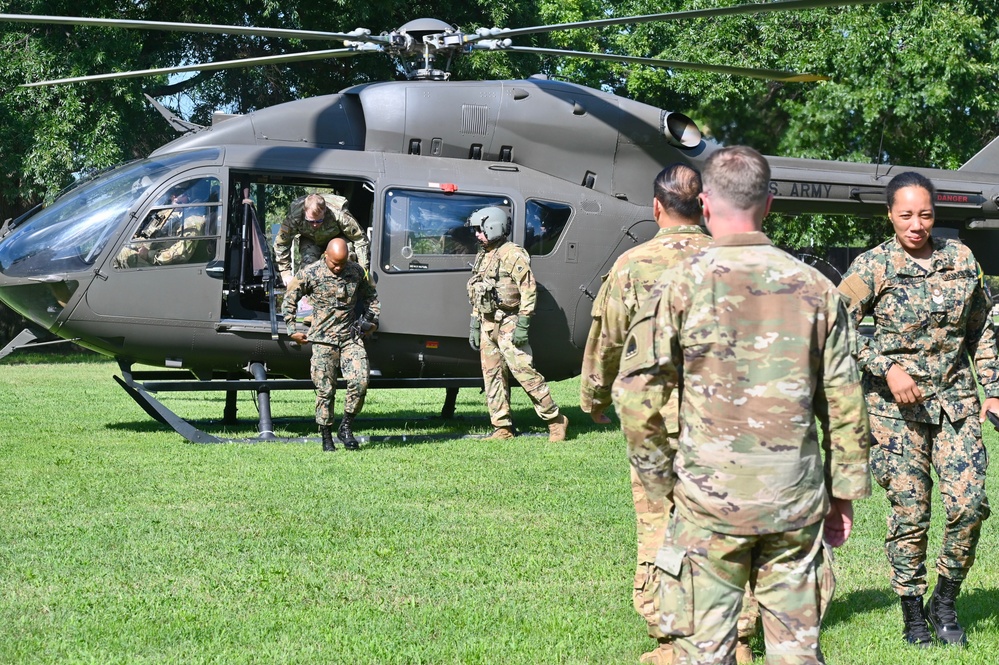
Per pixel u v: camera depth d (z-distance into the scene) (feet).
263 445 34.71
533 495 26.66
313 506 24.99
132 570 19.56
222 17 84.84
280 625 16.67
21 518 23.44
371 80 88.79
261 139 38.19
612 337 15.01
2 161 75.82
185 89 87.20
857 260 16.69
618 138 39.58
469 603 17.92
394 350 37.81
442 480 28.50
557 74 110.73
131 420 40.65
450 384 38.11
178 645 15.70
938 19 86.74
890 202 16.39
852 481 11.21
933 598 16.60
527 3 90.33
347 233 35.12
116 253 35.53
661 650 15.14
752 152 11.59
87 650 15.37
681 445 11.34
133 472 29.12
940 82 86.28
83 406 45.21
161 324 36.01
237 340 36.68
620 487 27.84
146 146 84.64
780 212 48.03
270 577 19.25
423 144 38.42
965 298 15.99
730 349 11.06
